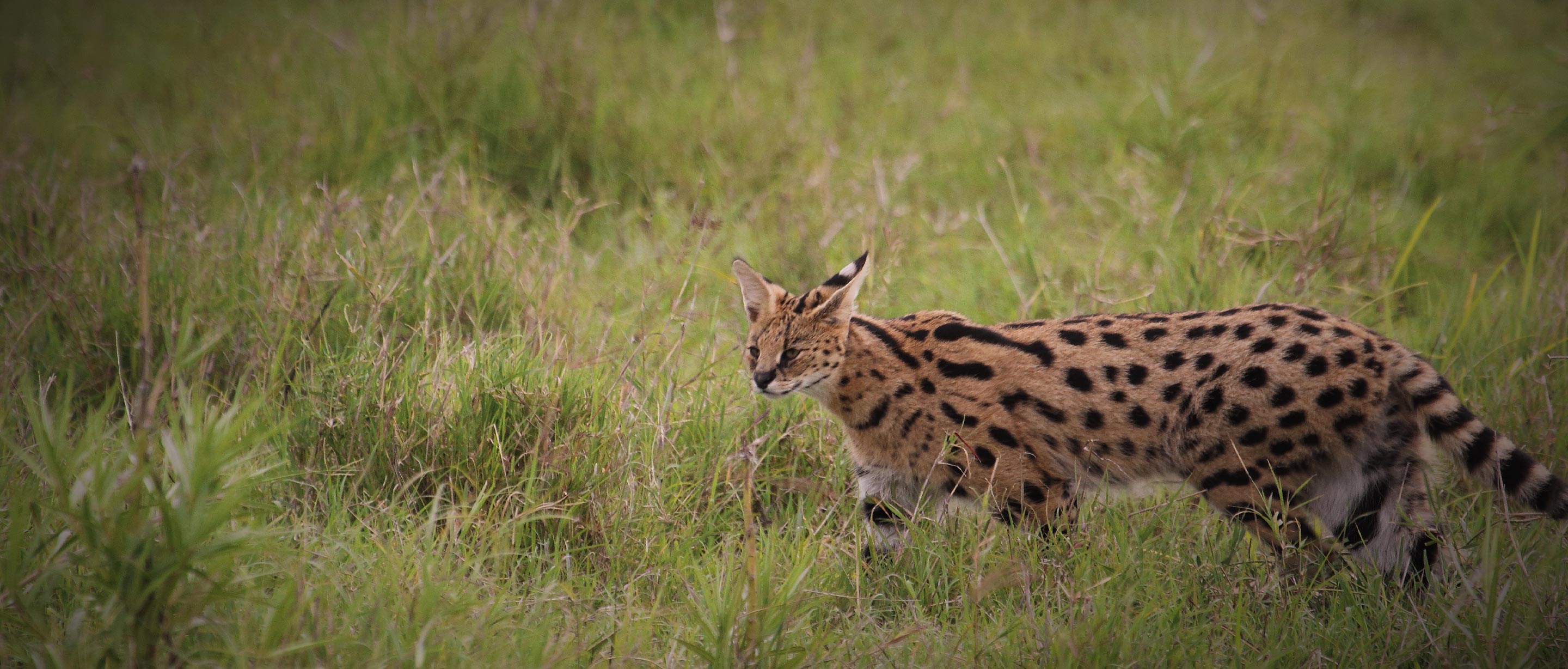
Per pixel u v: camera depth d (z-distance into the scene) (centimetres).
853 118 1973
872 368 1067
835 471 1151
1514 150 2002
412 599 828
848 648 878
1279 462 991
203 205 1443
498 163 1742
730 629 816
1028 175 1842
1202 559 998
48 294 1190
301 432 1053
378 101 1794
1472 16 2777
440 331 1205
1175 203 1653
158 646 712
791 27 2377
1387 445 1002
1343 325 994
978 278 1529
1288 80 2142
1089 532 1019
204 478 707
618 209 1692
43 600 793
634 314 1413
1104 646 842
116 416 1117
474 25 1975
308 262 1262
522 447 1059
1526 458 947
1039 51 2320
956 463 1056
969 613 912
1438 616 909
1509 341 1310
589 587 964
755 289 1130
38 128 1805
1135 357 1025
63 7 2378
